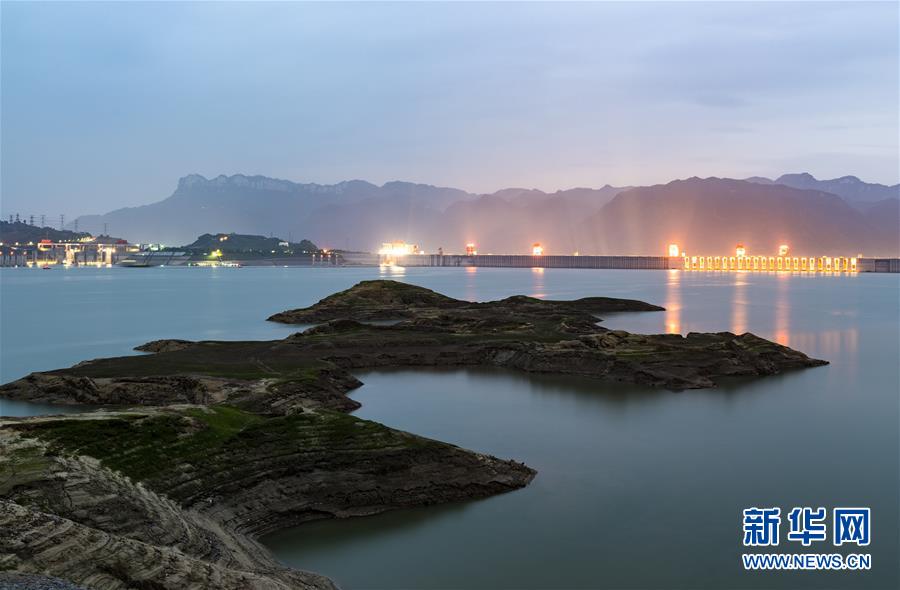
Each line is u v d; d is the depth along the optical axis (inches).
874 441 2893.7
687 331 6752.0
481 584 1700.3
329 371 3959.2
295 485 2060.8
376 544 1891.0
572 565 1796.3
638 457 2657.5
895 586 1717.5
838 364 4793.3
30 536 1391.5
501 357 4717.0
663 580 1731.1
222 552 1685.5
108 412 2140.7
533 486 2330.2
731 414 3329.2
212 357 4490.7
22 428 1904.5
